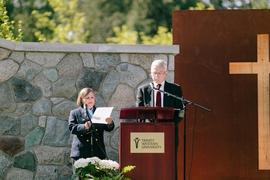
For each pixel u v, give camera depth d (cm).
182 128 1664
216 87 1672
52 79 1669
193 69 1673
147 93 1518
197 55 1677
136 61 1673
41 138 1659
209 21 1680
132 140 1408
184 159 1523
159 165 1408
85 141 1548
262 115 1667
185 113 1556
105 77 1672
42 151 1658
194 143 1667
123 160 1408
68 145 1659
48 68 1670
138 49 1669
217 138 1669
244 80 1672
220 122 1669
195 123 1669
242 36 1677
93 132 1545
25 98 1664
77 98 1664
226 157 1667
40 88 1667
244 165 1667
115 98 1670
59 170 1658
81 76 1672
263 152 1667
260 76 1670
